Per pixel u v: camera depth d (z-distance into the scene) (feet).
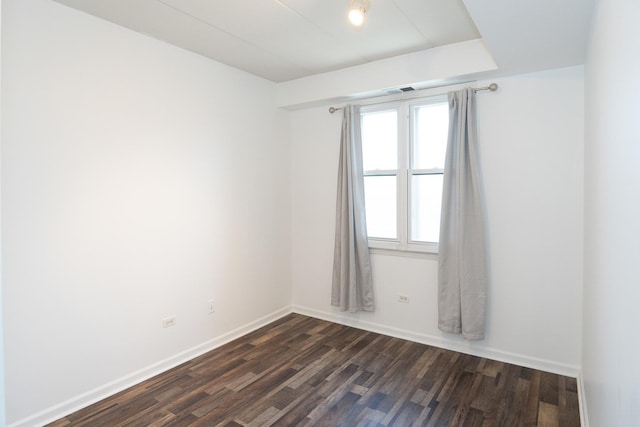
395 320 11.98
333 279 12.78
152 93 9.33
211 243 11.00
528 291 9.71
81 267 8.06
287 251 13.96
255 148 12.48
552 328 9.45
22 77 7.08
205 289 10.84
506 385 8.87
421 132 11.59
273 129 13.24
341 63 11.30
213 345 11.09
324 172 13.30
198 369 9.82
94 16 8.14
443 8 7.89
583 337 8.43
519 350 9.88
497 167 10.02
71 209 7.87
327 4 7.72
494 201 10.08
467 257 10.14
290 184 14.03
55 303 7.66
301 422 7.62
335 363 10.12
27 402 7.29
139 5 7.71
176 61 9.88
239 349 11.04
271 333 12.26
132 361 9.04
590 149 7.01
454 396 8.46
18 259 7.14
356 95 11.80
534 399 8.26
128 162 8.86
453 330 10.53
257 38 9.40
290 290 14.12
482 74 9.71
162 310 9.71
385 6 7.79
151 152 9.35
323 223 13.42
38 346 7.43
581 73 8.93
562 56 8.38
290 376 9.45
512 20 6.61
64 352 7.81
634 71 2.75
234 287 11.79
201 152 10.63
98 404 8.21
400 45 9.93
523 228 9.73
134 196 9.00
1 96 6.81
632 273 2.83
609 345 4.09
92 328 8.27
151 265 9.43
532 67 9.12
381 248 12.12
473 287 10.11
